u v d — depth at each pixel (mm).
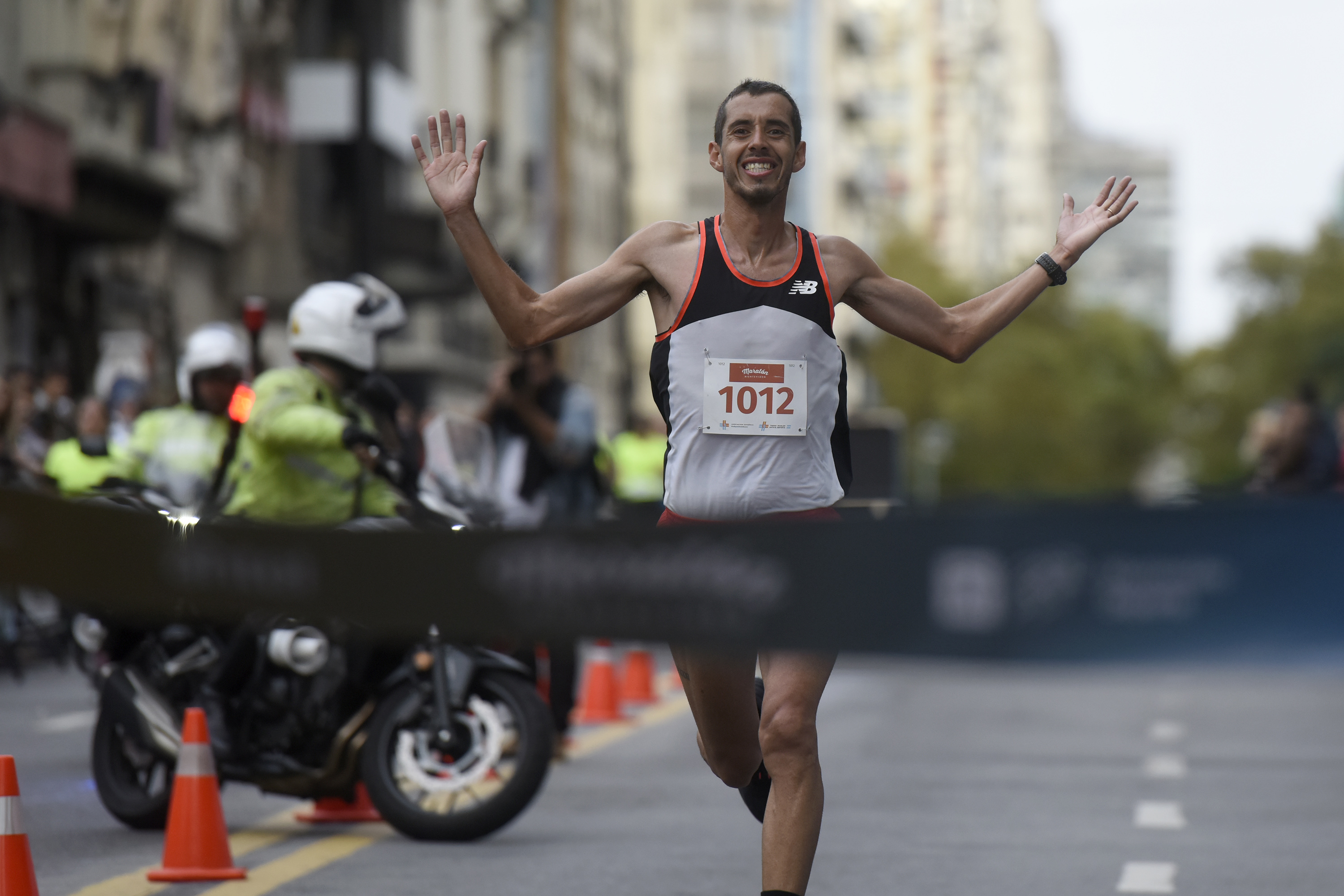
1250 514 10289
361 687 26594
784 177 17172
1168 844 27141
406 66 136000
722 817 29672
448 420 31312
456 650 26609
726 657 17109
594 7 192750
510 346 17344
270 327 104312
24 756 35875
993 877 24375
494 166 157250
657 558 11836
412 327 134375
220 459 27375
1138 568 10438
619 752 39031
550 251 136875
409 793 28500
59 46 85938
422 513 26250
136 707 27031
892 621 10953
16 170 78438
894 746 40125
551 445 39531
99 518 13648
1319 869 25094
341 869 24531
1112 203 18250
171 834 23891
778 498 17016
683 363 17141
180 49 98125
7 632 47000
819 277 17281
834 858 25812
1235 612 10281
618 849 26375
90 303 92312
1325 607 10203
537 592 12125
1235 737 42062
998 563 10680
